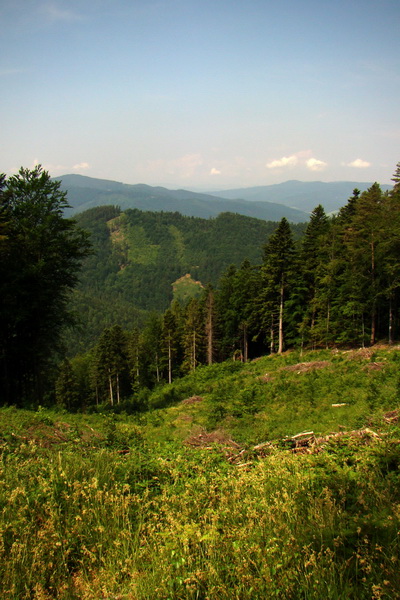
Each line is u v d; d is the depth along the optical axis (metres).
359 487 4.99
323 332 36.06
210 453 8.73
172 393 28.72
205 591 3.33
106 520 4.82
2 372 21.78
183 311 65.12
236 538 4.06
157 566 3.84
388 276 30.22
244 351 49.03
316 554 3.56
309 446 8.91
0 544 4.22
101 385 63.03
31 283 20.38
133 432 12.90
